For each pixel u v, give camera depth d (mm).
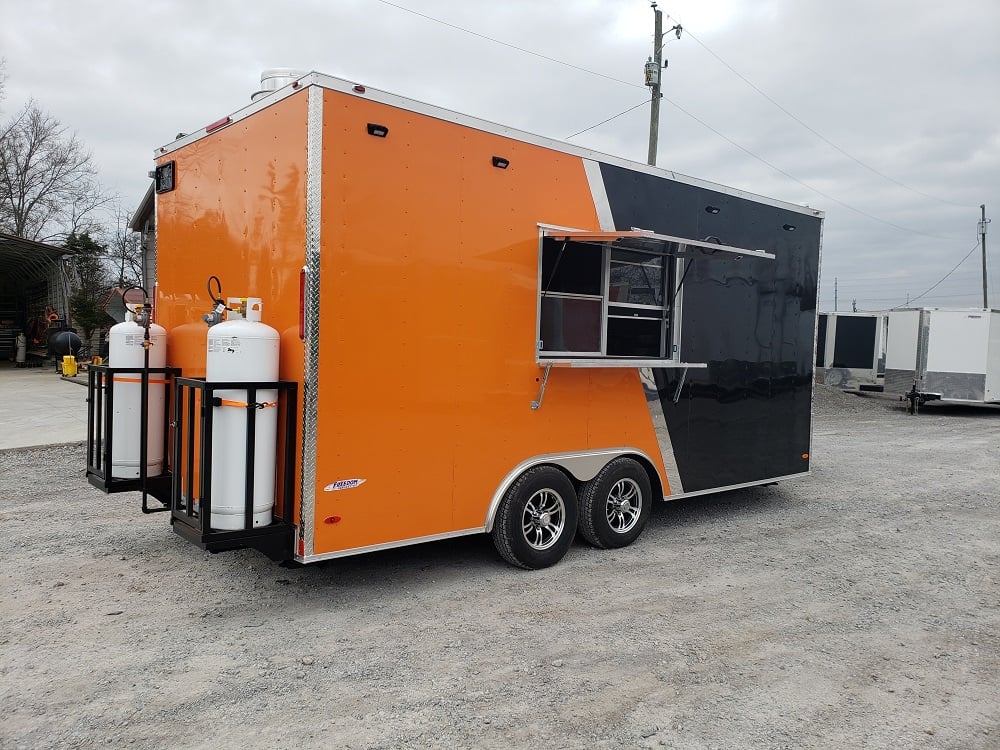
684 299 5727
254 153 4137
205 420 3641
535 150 4723
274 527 3809
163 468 4840
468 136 4367
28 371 19828
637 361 5125
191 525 3869
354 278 3893
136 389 4645
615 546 5422
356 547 4004
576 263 5020
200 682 3234
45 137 32906
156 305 5254
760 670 3512
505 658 3557
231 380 3697
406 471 4184
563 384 4977
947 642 3912
